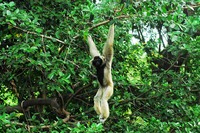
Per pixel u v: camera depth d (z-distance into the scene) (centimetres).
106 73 1052
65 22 1288
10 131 1133
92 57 1113
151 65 1630
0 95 1603
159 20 1155
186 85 1403
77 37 1230
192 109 1406
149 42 1562
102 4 1238
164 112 1433
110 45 1049
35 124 1275
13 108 1410
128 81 1475
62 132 1168
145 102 1473
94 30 1377
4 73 1391
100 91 1078
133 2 1094
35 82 1467
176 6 1150
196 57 1402
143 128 1350
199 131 1324
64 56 1223
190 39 1373
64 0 1341
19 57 1143
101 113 1045
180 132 1306
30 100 1422
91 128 1139
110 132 1339
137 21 1201
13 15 1112
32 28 1157
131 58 1573
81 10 1309
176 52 1361
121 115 1478
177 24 1128
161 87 1427
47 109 1625
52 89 1173
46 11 1314
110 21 1058
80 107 1542
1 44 1348
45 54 1143
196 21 1153
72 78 1352
